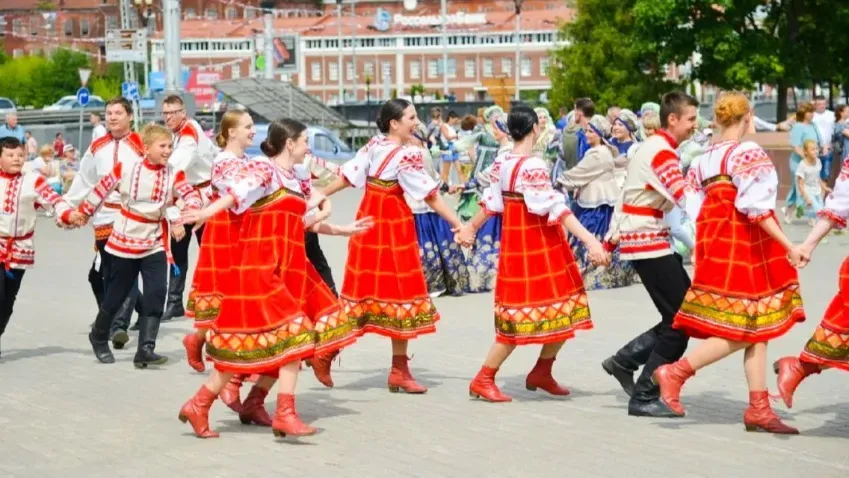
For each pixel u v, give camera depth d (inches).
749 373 287.1
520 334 316.2
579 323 319.9
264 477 255.0
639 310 466.3
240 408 301.3
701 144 551.5
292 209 286.5
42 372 371.2
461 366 370.9
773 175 279.1
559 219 311.6
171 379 358.3
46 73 3166.8
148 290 375.6
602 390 335.9
